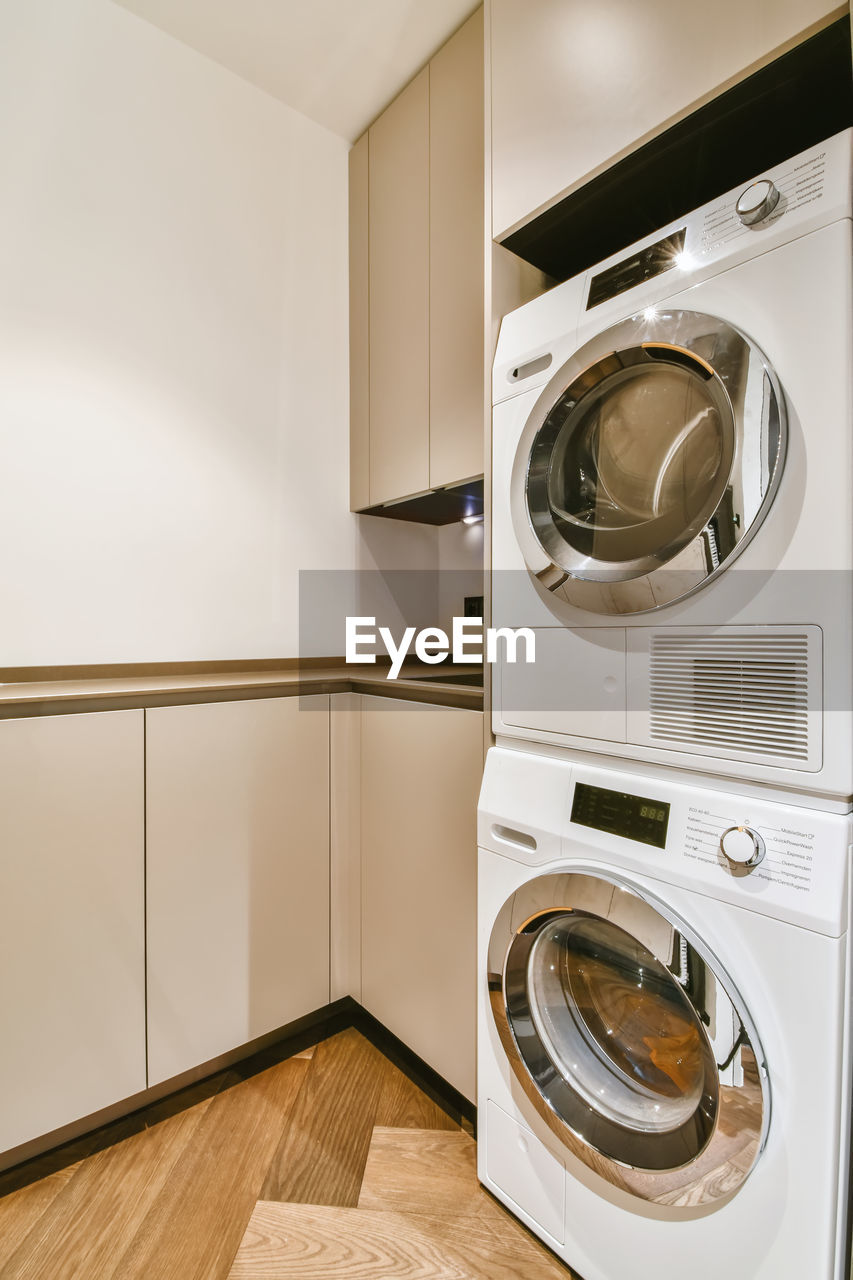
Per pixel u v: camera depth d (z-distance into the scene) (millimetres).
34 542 1387
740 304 737
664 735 833
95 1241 1030
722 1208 747
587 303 932
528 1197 1017
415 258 1680
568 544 953
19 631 1370
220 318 1678
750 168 928
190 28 1550
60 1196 1109
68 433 1431
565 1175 954
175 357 1595
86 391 1455
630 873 849
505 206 1091
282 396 1809
